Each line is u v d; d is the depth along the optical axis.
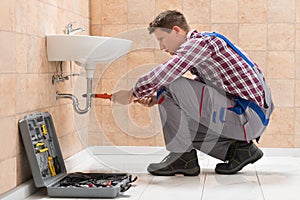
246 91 2.94
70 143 3.39
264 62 3.93
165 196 2.54
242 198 2.52
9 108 2.46
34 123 2.71
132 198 2.50
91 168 3.29
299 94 3.92
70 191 2.54
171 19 2.84
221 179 2.96
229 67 2.91
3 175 2.40
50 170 2.78
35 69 2.79
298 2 3.89
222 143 3.09
